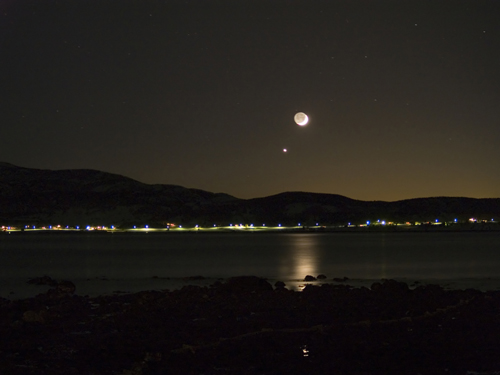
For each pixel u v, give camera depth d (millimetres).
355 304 24641
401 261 61031
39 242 136125
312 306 24109
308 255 74750
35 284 37656
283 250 89562
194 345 16781
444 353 15602
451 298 26391
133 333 18703
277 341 17188
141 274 46062
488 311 22516
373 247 99000
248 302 25375
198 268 52625
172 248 99750
